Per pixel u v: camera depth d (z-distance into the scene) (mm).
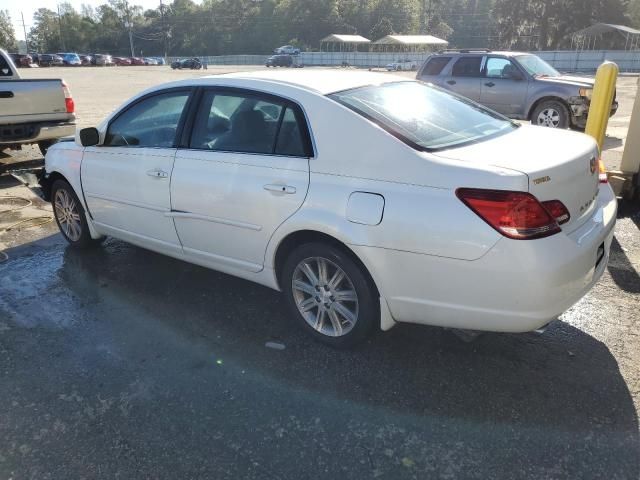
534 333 3549
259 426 2777
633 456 2516
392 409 2871
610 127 11992
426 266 2844
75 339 3631
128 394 3051
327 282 3348
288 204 3264
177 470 2510
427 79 12703
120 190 4359
